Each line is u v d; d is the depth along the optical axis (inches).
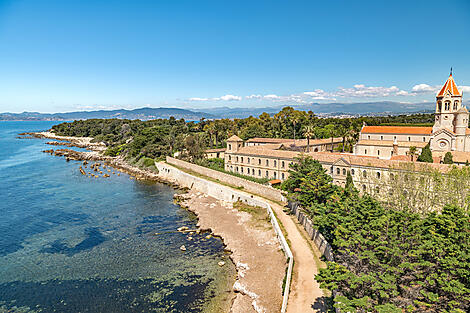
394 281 1123.9
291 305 1343.5
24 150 7322.8
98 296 1558.8
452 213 1357.0
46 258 1941.4
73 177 4367.6
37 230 2390.5
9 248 2076.8
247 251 2000.5
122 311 1446.9
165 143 5743.1
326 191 2214.6
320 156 3157.0
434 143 3511.3
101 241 2201.0
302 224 2281.0
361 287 1198.9
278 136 6466.5
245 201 2972.4
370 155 4042.8
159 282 1681.8
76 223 2551.7
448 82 3496.6
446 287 1043.9
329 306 1294.3
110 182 4128.9
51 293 1584.6
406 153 3385.8
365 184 2691.9
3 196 3331.7
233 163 4079.7
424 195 1958.7
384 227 1366.9
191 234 2338.8
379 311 987.3
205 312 1432.1
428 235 1253.1
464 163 2797.7
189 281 1691.7
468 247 1168.2
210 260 1927.9
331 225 1676.9
